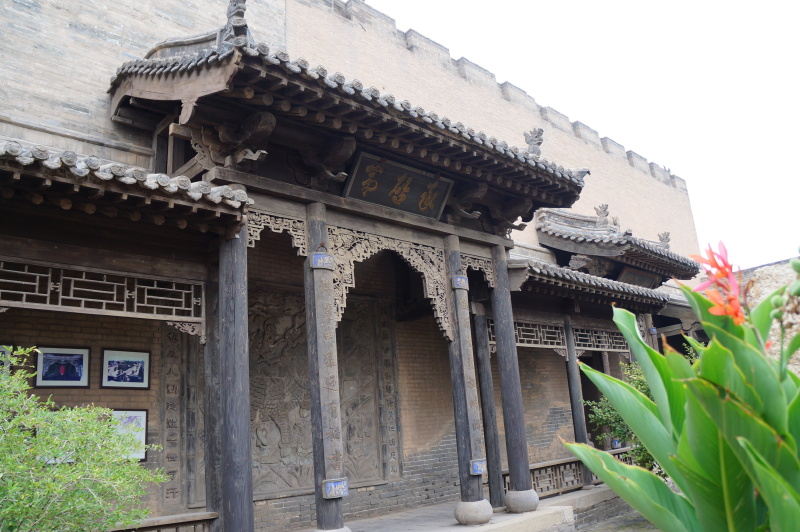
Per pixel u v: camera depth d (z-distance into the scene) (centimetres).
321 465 830
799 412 250
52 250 702
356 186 950
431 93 1766
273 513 1089
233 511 733
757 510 258
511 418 1125
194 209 716
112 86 977
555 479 1271
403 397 1345
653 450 301
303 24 1453
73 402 887
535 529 1055
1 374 521
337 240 930
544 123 2167
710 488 257
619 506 1330
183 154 945
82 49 1013
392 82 1655
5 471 462
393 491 1273
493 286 1168
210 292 813
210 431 775
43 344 873
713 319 254
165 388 981
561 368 1819
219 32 745
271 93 775
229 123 816
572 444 316
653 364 309
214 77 745
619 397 315
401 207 1026
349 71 1540
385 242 999
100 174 644
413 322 1420
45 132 931
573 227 1861
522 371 1692
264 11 1349
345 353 1271
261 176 855
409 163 987
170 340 1003
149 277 767
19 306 670
